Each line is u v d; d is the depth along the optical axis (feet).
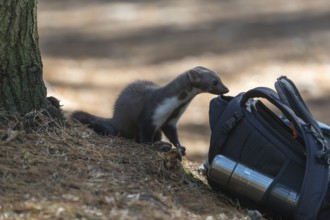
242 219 48.62
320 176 47.32
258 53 176.55
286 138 50.65
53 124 54.49
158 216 44.73
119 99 64.18
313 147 48.19
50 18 244.83
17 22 52.16
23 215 42.52
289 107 51.90
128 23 228.84
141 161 53.72
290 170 49.57
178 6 258.37
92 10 258.57
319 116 127.95
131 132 63.62
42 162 49.19
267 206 49.85
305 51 177.99
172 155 54.03
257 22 215.51
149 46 192.75
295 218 47.39
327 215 48.03
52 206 43.73
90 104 132.05
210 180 52.60
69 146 52.80
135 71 164.96
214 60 171.53
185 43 192.95
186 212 47.26
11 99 52.95
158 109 62.69
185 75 64.95
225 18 226.79
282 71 158.51
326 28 203.41
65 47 194.29
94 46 194.80
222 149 52.95
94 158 51.93
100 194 46.42
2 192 44.91
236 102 53.42
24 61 53.26
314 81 151.02
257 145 50.88
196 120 127.03
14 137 50.85
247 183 50.16
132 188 48.32
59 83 149.18
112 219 43.29
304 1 251.60
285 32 200.13
